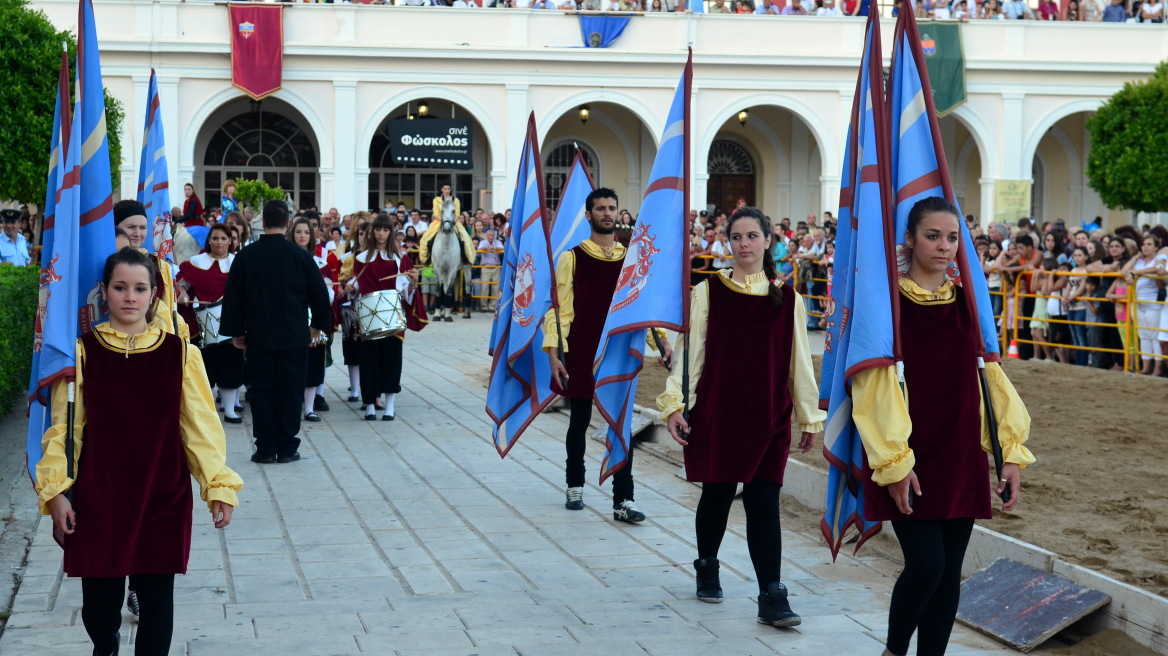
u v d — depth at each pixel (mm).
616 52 26219
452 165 25844
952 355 4133
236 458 8875
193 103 24844
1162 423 9500
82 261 4238
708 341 5250
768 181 29406
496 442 7785
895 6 27297
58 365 3885
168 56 24594
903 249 4281
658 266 5492
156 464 3922
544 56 26078
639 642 4898
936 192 4309
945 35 26531
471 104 26047
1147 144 22969
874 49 4250
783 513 7277
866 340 4059
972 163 29922
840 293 4633
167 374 3969
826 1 27906
